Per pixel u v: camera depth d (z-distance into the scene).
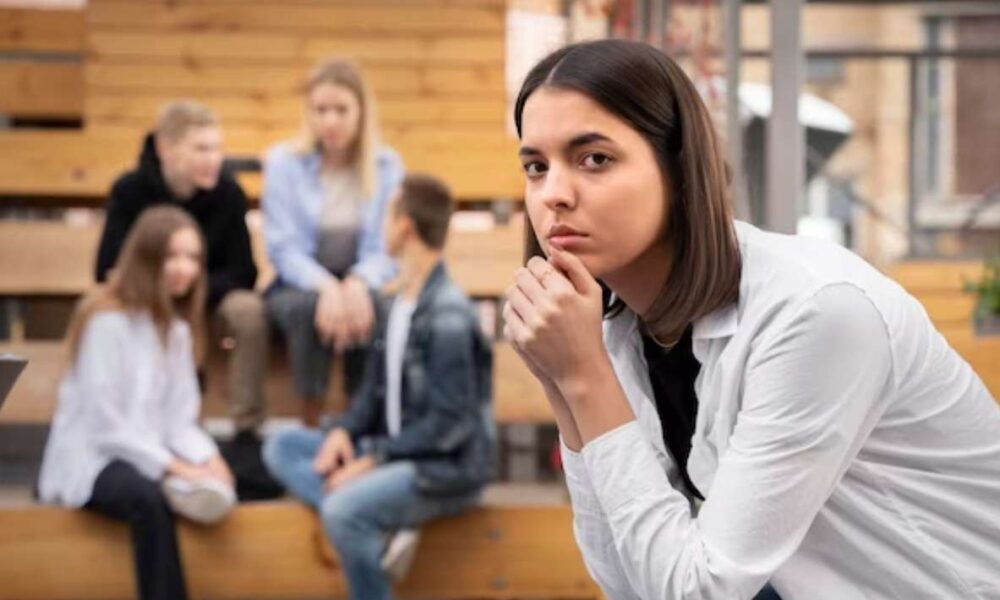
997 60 8.54
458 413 6.10
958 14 8.67
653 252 2.56
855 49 8.50
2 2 8.97
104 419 6.11
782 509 2.43
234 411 6.59
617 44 2.51
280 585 6.29
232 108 8.20
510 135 8.09
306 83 6.97
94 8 8.09
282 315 6.66
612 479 2.51
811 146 8.43
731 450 2.48
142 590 6.09
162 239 6.18
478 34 8.21
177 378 6.24
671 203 2.52
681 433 2.72
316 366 6.67
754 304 2.50
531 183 2.55
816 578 2.56
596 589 6.43
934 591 2.55
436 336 6.08
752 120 5.86
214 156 6.71
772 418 2.44
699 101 2.52
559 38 8.36
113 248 6.72
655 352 2.70
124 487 6.06
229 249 6.77
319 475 6.23
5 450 7.71
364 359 6.66
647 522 2.48
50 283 7.48
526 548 6.42
